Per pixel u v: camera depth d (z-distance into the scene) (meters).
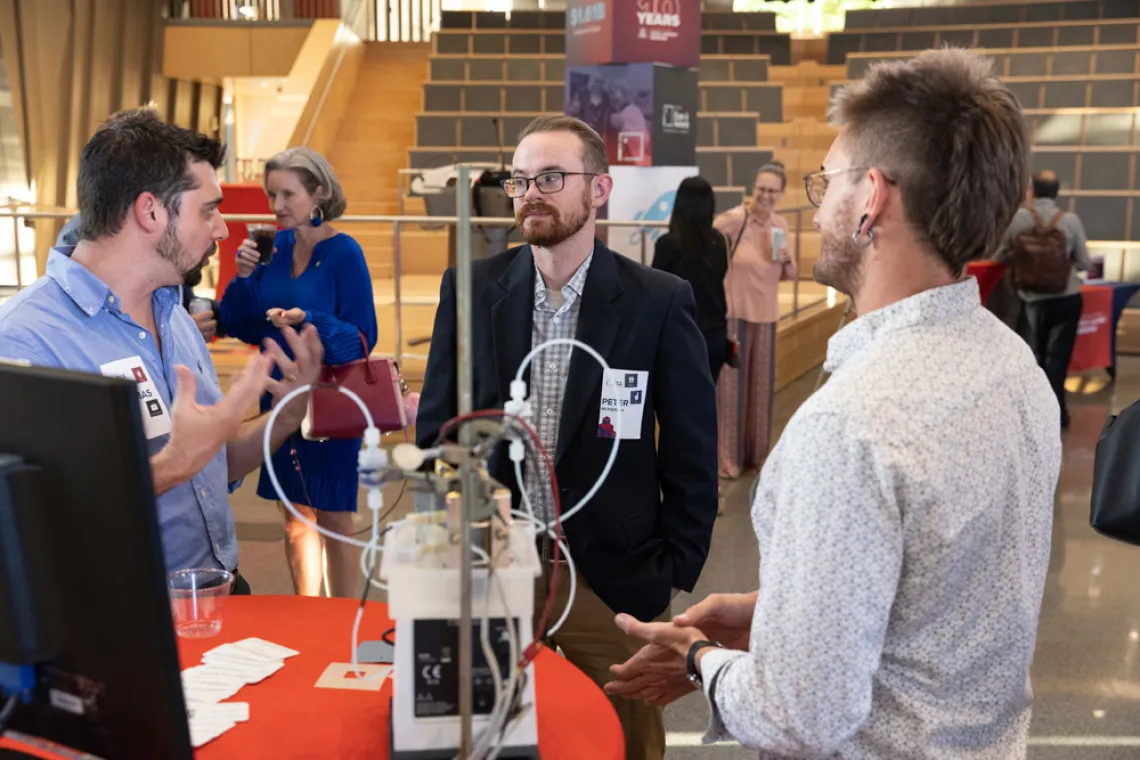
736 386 5.05
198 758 1.21
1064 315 5.94
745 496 4.84
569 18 5.72
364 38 13.97
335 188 3.11
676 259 4.04
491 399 1.92
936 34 11.62
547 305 1.95
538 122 1.91
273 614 1.65
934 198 1.01
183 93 12.36
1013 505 1.01
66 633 0.92
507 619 1.08
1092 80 9.73
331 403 2.51
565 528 1.89
